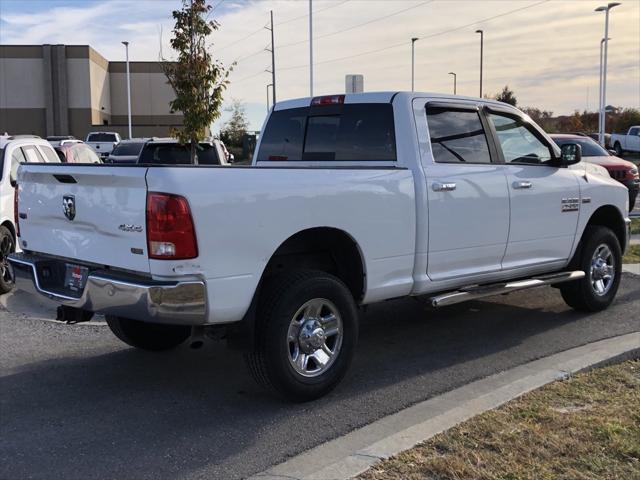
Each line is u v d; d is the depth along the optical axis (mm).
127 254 4422
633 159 38719
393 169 5340
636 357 5719
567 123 59688
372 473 3627
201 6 14094
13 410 4832
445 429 4133
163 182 4172
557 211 6793
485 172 6062
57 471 3910
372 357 6023
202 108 14227
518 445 3881
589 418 4238
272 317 4629
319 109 6324
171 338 6199
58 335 6750
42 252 5195
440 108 5910
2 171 8820
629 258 10656
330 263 5402
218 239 4305
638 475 3529
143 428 4512
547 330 6820
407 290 5531
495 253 6211
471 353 6102
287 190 4629
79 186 4746
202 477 3828
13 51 52094
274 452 4129
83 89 52969
